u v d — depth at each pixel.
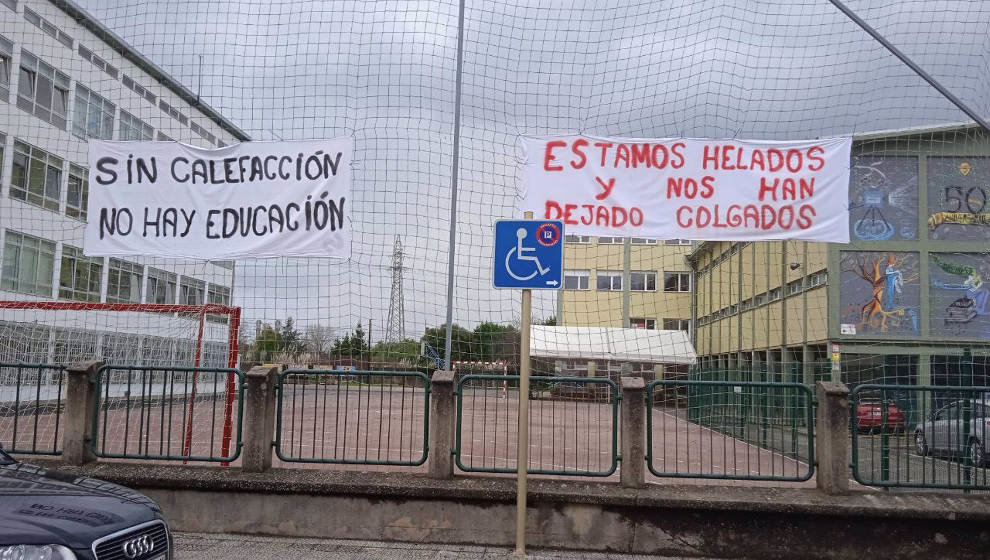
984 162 9.63
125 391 7.74
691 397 7.32
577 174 8.02
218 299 9.96
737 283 19.89
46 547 3.84
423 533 6.95
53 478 4.87
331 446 7.52
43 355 11.27
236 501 7.14
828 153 7.92
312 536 7.04
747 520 6.75
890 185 9.93
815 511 6.62
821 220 7.86
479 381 7.49
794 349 19.75
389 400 7.43
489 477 7.20
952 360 12.20
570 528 6.86
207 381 7.89
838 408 6.95
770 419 7.33
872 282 18.20
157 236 8.23
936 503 6.62
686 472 7.16
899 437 7.09
